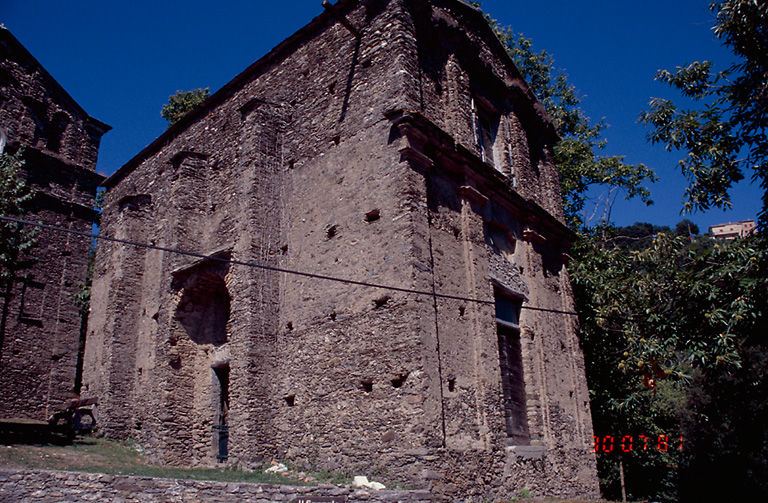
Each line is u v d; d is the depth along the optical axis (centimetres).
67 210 2511
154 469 1391
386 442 1240
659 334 1847
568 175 2714
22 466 1217
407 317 1282
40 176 2470
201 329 1766
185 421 1661
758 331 1714
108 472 1260
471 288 1499
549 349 1842
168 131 2231
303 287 1531
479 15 1975
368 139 1499
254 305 1516
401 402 1242
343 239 1475
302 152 1675
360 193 1472
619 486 2689
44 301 2331
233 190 1791
